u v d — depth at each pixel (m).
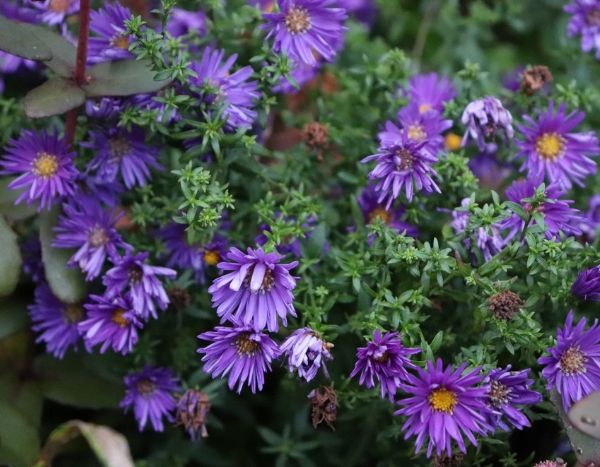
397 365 0.63
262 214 0.68
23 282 0.71
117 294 0.66
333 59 0.77
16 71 0.75
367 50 0.81
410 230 0.69
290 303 0.63
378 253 0.66
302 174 0.72
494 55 0.86
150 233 0.69
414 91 0.72
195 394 0.66
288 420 0.72
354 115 0.75
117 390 0.71
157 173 0.70
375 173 0.66
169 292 0.68
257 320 0.63
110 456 0.65
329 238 0.71
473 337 0.66
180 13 0.74
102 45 0.69
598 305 0.69
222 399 0.70
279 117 0.76
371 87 0.73
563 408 0.64
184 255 0.69
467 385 0.62
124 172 0.68
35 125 0.72
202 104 0.67
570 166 0.69
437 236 0.70
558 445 0.68
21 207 0.69
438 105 0.72
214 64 0.68
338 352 0.69
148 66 0.66
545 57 0.86
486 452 0.68
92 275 0.67
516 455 0.67
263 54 0.68
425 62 0.85
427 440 0.65
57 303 0.70
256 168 0.69
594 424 0.60
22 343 0.71
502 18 0.84
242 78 0.68
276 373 0.73
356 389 0.66
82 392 0.71
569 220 0.67
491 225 0.65
